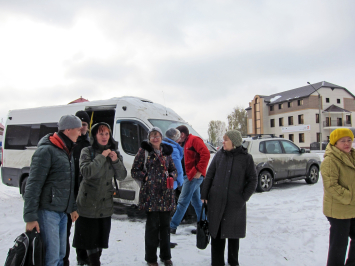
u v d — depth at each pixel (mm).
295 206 7133
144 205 3699
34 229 2617
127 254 4098
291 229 5281
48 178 2820
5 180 8547
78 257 3664
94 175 3240
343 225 3162
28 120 8344
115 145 3580
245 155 3615
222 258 3576
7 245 4480
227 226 3498
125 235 5020
